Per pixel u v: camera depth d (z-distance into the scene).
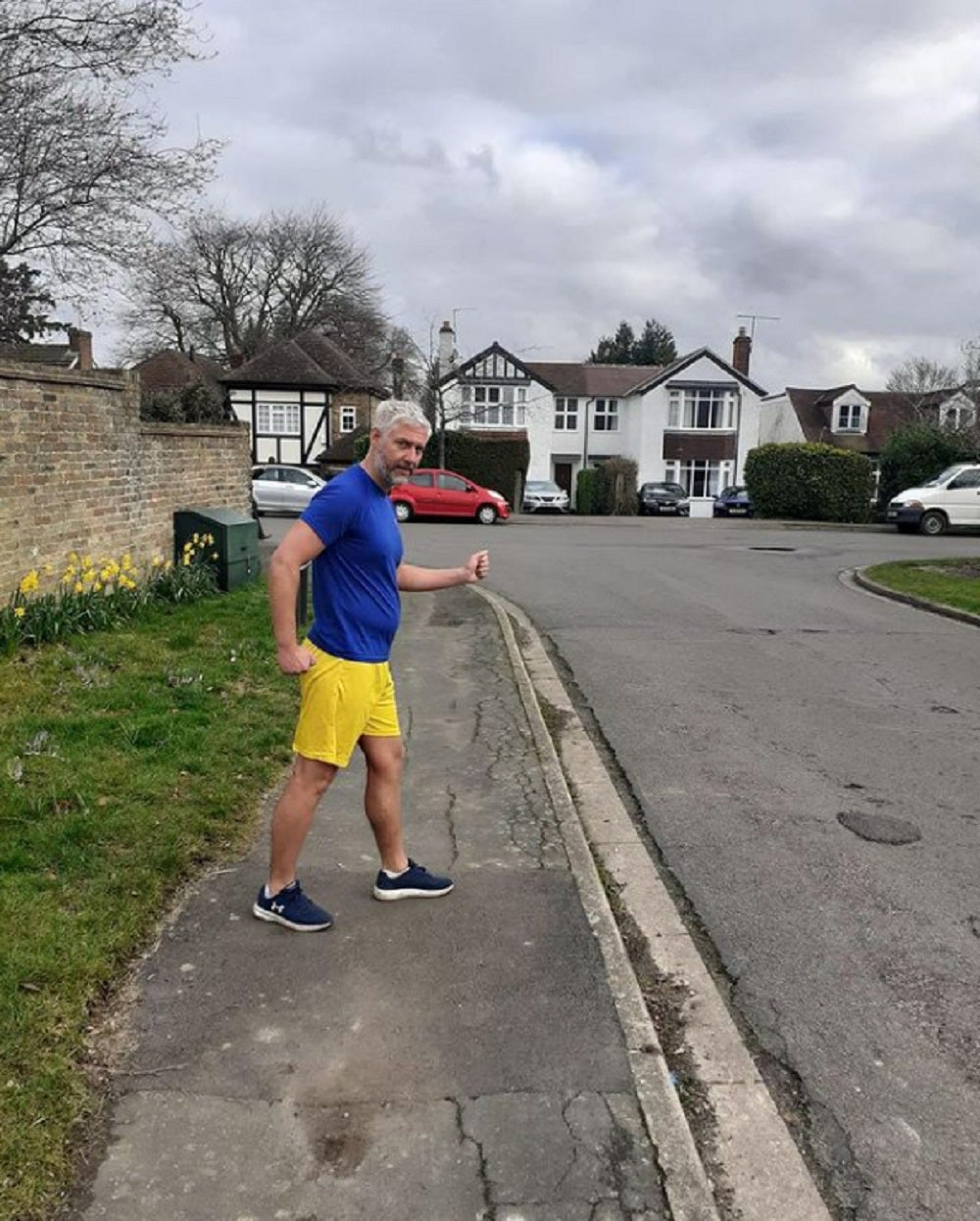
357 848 4.15
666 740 6.30
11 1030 2.64
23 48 12.32
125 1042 2.75
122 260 14.62
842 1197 2.38
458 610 10.89
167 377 44.50
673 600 12.77
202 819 4.17
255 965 3.17
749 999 3.26
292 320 54.81
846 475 33.69
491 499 28.84
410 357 51.34
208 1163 2.31
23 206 13.74
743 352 53.88
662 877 4.21
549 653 9.15
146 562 10.80
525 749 5.69
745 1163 2.44
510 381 47.56
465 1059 2.73
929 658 9.22
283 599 3.17
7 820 3.96
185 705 5.84
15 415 7.86
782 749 6.15
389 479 3.30
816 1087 2.80
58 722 5.22
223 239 51.50
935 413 40.41
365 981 3.11
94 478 9.40
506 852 4.19
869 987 3.35
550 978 3.17
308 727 3.32
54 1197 2.18
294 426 40.66
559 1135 2.45
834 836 4.70
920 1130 2.63
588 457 49.84
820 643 9.87
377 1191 2.25
